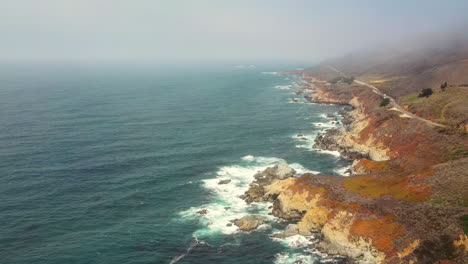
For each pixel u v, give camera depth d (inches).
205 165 3826.3
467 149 3051.2
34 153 4060.0
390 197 2428.6
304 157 4124.0
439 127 3659.0
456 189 2220.7
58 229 2472.9
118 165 3764.8
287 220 2630.4
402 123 4050.2
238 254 2218.3
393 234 2066.9
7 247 2231.8
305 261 2129.7
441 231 1914.4
